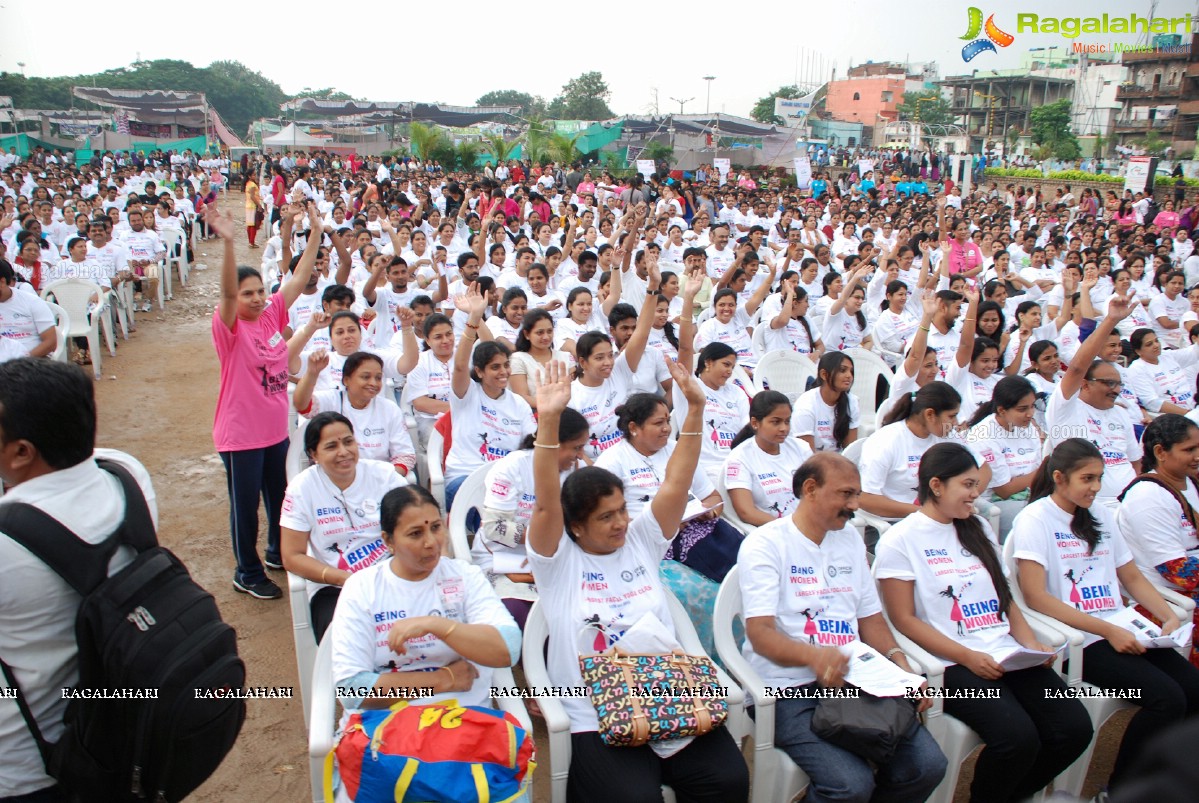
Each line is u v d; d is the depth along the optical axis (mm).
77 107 57281
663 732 2873
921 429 4742
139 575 2109
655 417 4266
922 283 9578
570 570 3242
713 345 5441
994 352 6191
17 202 14477
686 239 13719
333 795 2793
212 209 4398
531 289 8359
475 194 18234
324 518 3855
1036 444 5309
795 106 37875
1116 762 3619
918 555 3559
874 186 27109
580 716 3053
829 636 3373
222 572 5297
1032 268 11859
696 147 33312
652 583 3330
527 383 5840
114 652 2010
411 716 2666
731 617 3420
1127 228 17484
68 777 2100
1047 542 3787
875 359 7230
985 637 3465
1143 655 3604
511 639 2990
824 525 3400
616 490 3131
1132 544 4105
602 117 80750
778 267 10891
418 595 3104
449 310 8492
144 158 35094
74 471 2105
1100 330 5191
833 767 2992
